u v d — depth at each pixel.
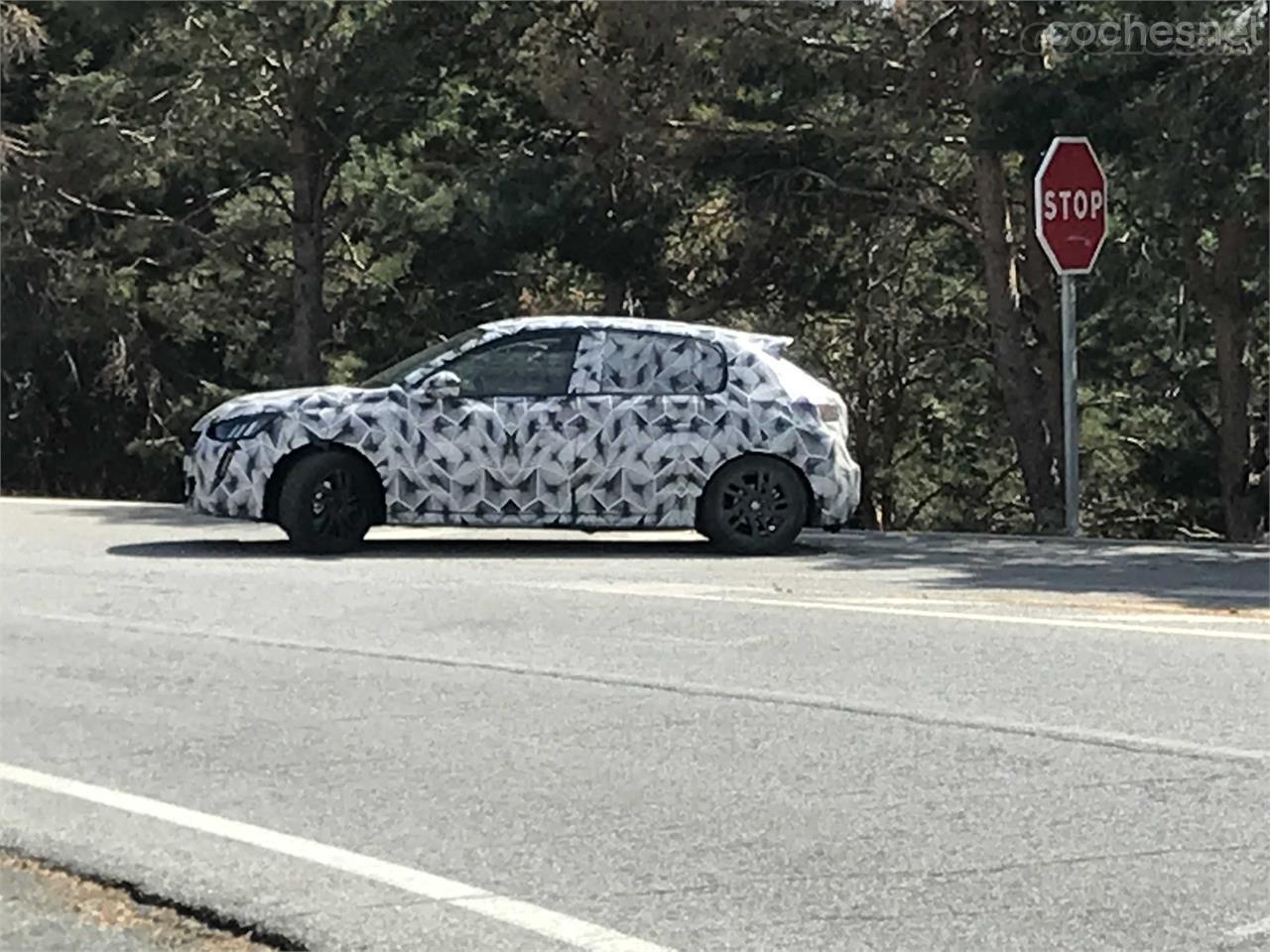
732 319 31.80
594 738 8.45
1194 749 8.00
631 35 26.45
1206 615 11.25
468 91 32.00
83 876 6.63
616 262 29.70
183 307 34.91
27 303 34.31
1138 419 37.97
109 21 31.66
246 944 5.95
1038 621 11.02
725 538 14.62
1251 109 20.80
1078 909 6.06
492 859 6.72
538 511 14.41
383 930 5.95
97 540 15.54
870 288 32.47
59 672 10.06
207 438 14.52
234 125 31.86
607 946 5.77
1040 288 28.42
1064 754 7.97
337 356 35.72
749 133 28.05
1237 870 6.44
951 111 26.91
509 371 14.53
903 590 12.47
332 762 8.15
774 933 5.88
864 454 37.19
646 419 14.49
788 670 9.77
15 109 35.44
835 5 26.05
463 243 32.28
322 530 14.40
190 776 7.95
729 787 7.60
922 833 6.92
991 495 40.53
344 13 30.44
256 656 10.39
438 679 9.72
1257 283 25.77
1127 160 23.64
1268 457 28.22
